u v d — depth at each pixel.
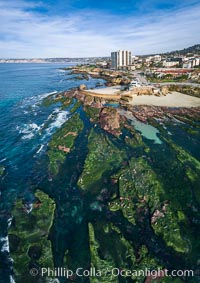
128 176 42.47
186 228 31.45
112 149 53.66
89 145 55.34
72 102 94.25
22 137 60.78
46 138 60.03
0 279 25.47
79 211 35.34
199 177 42.81
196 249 28.66
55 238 30.62
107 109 78.25
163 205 35.12
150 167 46.09
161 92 112.19
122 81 142.25
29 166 47.03
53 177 43.53
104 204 36.59
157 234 30.73
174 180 41.91
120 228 31.92
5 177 43.22
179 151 53.25
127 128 66.50
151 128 68.12
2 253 28.22
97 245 29.17
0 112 83.31
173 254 28.03
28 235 30.69
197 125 69.50
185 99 100.31
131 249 28.55
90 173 44.00
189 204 36.00
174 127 69.19
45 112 83.12
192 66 199.12
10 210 34.84
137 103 93.69
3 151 53.09
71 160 49.28
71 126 66.38
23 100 102.94
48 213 34.38
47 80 176.12
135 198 37.19
